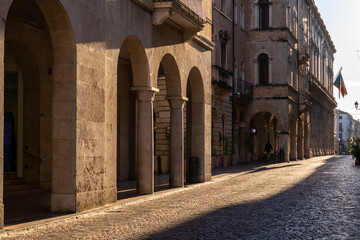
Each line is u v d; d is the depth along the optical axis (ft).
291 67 162.91
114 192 47.01
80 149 40.45
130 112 81.56
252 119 164.96
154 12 55.62
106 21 45.50
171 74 64.03
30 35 58.49
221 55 129.70
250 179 80.69
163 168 97.45
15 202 48.19
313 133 232.12
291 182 73.05
